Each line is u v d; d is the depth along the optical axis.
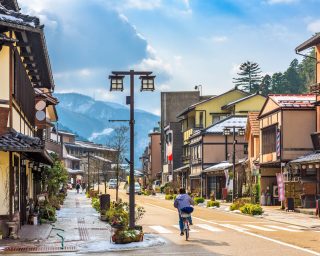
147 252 16.88
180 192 21.38
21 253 16.59
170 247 18.12
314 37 38.53
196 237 21.33
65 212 36.38
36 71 24.81
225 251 16.94
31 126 26.81
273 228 25.56
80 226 25.73
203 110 78.19
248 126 53.94
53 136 56.09
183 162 83.56
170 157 89.31
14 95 19.44
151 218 32.41
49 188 41.09
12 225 19.33
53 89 27.89
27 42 19.78
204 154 67.88
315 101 41.97
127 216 23.98
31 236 20.56
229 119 69.38
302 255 15.91
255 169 48.91
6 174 19.19
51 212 28.42
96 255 16.28
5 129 18.36
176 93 99.38
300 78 122.44
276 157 43.88
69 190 97.94
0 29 17.67
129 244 18.44
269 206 44.94
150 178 107.06
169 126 90.12
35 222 25.56
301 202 39.94
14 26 17.16
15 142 17.55
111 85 20.98
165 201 57.88
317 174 39.03
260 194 47.34
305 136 43.03
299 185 40.09
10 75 18.78
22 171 23.95
